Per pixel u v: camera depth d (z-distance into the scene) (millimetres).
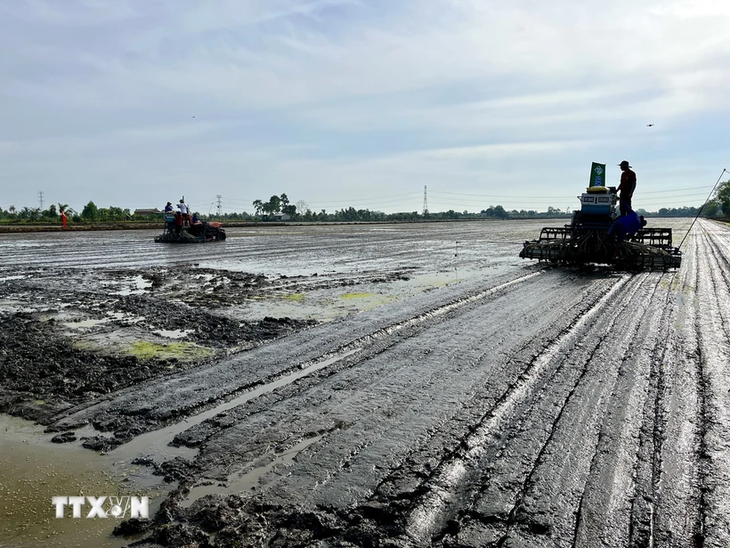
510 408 5309
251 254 23750
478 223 89062
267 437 4750
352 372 6496
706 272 16188
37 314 10195
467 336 8164
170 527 3496
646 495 3762
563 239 19109
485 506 3654
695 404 5367
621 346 7465
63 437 4840
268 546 3316
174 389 5977
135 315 10133
